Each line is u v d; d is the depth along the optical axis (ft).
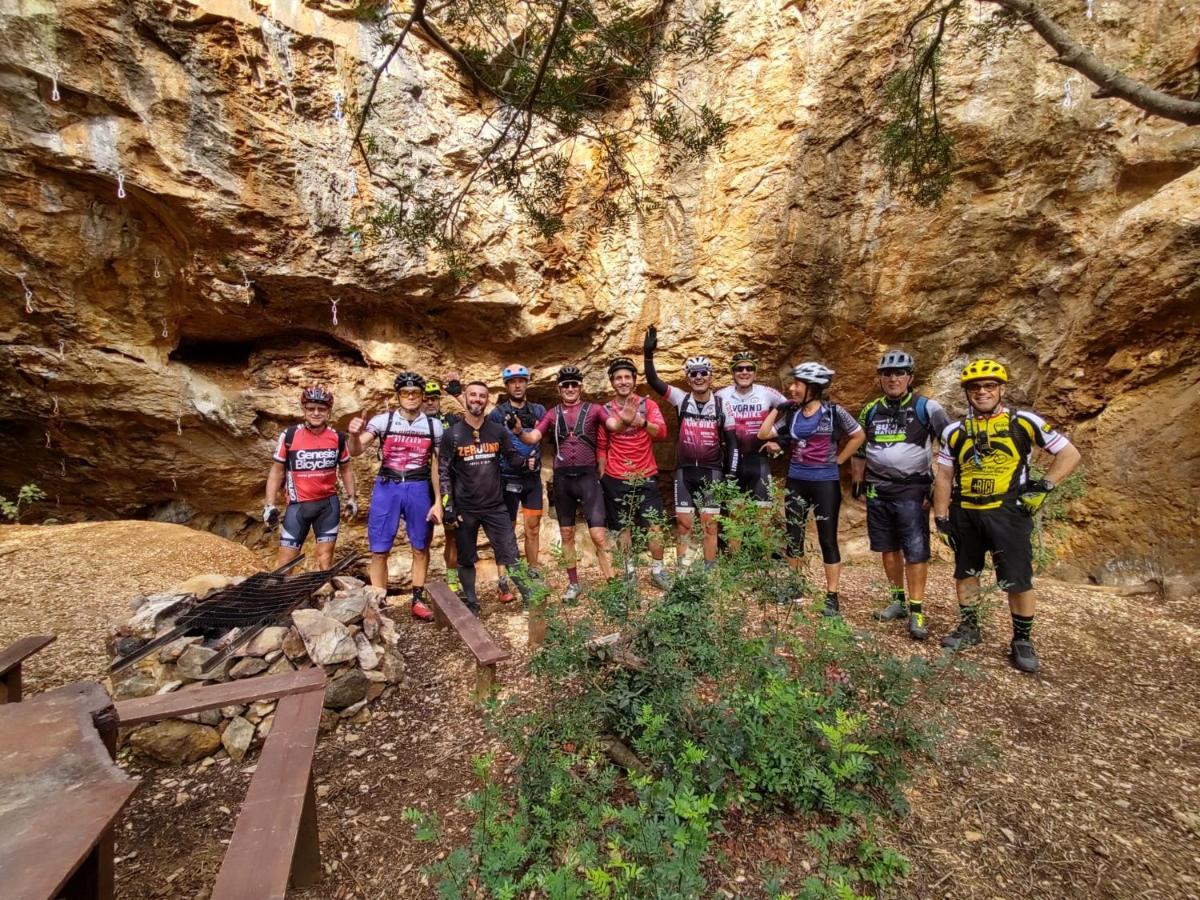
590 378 26.84
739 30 21.77
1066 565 18.47
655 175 23.52
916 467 12.75
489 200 22.84
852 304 22.47
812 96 20.92
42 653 13.37
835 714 7.24
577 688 9.71
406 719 10.15
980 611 10.41
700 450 15.25
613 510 15.47
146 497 27.02
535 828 6.39
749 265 23.08
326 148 20.27
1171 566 16.29
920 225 20.68
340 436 15.90
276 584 12.92
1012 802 7.64
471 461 14.52
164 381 23.20
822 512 13.69
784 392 25.50
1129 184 18.84
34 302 20.20
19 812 4.00
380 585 15.48
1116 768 8.45
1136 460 17.61
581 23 11.50
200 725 9.16
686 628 8.00
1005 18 14.02
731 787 6.72
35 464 25.16
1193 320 17.04
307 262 21.33
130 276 21.27
